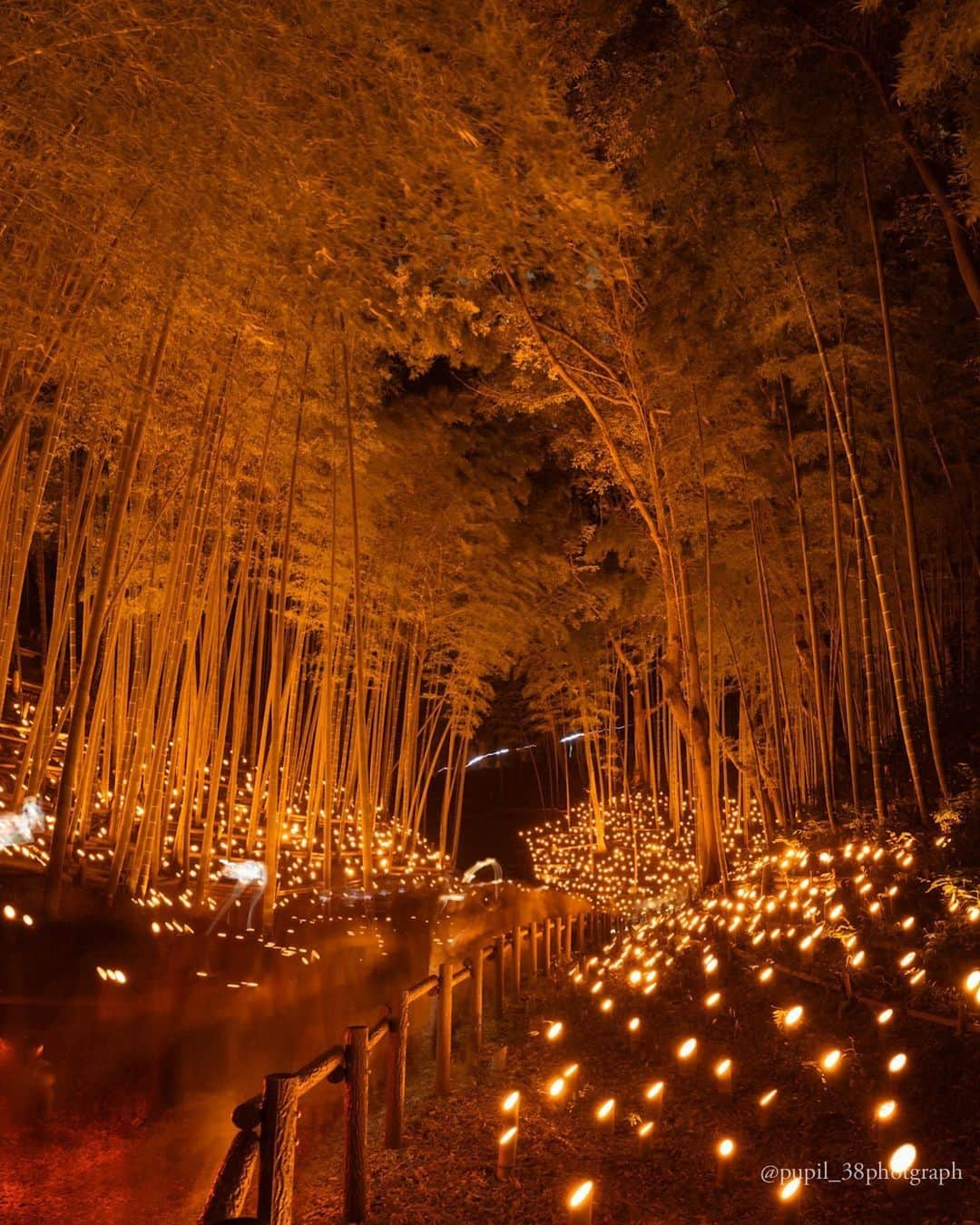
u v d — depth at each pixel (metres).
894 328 9.02
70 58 3.52
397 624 12.96
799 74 7.37
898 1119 3.55
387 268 5.14
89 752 6.73
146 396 4.99
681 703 10.80
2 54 3.34
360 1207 3.34
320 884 8.70
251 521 8.57
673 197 8.16
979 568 10.36
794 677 13.75
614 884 16.28
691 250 9.44
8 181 3.72
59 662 6.68
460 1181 3.64
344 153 3.97
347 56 3.72
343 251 4.59
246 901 7.19
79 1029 4.42
